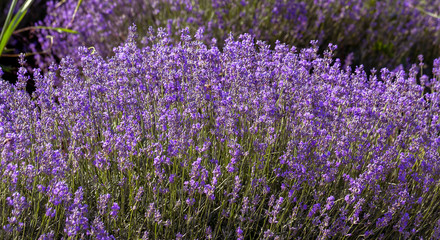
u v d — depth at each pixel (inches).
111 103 109.7
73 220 73.2
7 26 131.7
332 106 111.8
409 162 102.2
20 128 91.4
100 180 99.0
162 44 120.5
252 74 117.2
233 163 93.4
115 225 86.6
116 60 112.7
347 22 217.0
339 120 106.7
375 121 116.4
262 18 196.4
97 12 206.2
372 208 99.3
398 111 114.0
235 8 198.8
